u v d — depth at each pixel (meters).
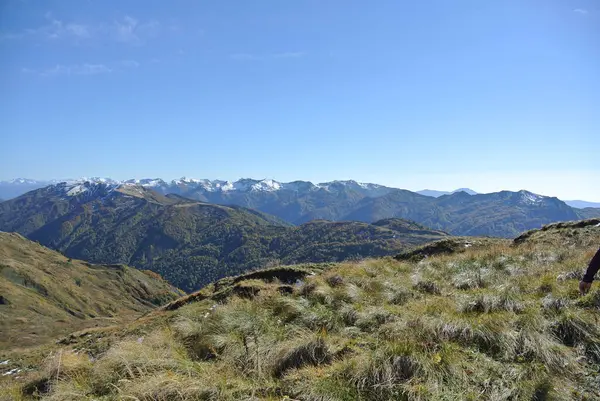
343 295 9.51
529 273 10.29
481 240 23.58
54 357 7.34
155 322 13.98
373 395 4.75
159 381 5.26
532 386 4.52
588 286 4.61
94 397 5.64
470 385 4.65
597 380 4.54
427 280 10.71
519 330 5.82
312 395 4.79
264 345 6.58
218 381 5.31
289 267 21.55
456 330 6.07
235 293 15.96
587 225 20.34
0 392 6.64
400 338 6.00
